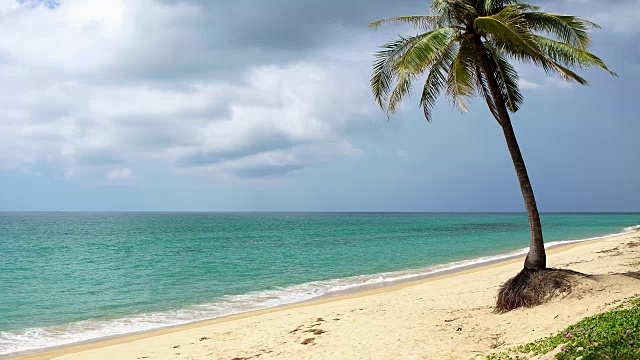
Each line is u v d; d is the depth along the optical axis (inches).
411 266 1229.7
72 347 540.4
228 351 482.3
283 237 2549.2
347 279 1029.2
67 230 3693.4
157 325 649.6
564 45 518.6
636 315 334.3
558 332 369.1
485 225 4281.5
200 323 649.6
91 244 2164.1
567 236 2377.0
